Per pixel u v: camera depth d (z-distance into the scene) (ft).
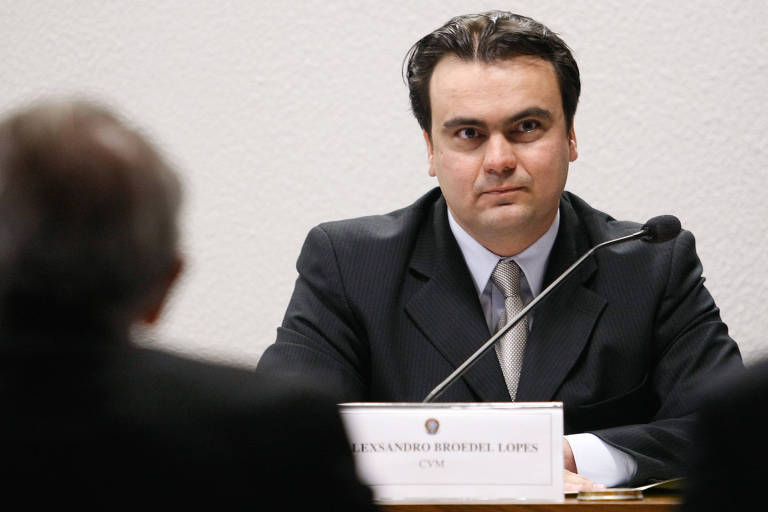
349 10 33.96
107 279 9.48
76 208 9.32
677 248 23.49
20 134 9.46
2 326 9.64
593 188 32.73
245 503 9.13
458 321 22.44
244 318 33.78
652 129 32.68
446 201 23.43
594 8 33.01
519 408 14.44
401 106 33.60
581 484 18.02
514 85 21.75
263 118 34.19
